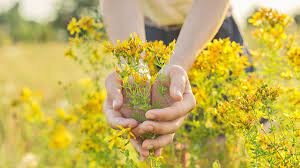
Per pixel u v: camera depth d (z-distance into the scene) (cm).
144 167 233
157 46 171
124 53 169
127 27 201
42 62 1399
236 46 233
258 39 249
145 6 254
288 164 173
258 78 247
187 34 193
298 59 233
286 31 250
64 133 337
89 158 285
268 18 244
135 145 178
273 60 247
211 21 192
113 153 269
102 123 282
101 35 275
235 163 254
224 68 237
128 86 171
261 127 174
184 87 168
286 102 237
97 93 286
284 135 176
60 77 927
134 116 177
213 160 255
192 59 191
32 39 3741
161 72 175
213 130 251
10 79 934
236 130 182
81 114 296
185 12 248
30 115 348
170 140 175
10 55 1591
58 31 3891
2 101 438
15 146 372
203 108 243
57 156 339
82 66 282
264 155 174
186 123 258
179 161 253
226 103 184
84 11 285
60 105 438
